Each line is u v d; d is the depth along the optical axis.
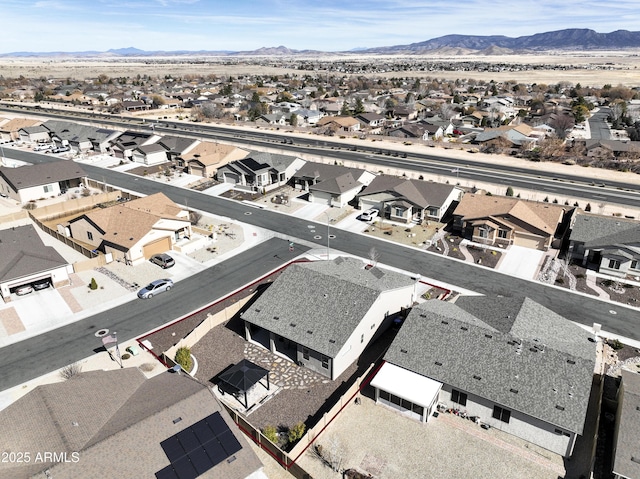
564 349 31.41
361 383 34.00
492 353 31.73
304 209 72.25
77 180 83.12
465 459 28.19
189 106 185.88
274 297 39.31
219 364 37.09
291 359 37.66
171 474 21.89
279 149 110.38
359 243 60.44
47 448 21.86
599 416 29.73
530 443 29.31
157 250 56.53
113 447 22.17
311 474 27.06
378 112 167.50
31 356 37.94
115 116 157.12
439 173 90.38
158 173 90.94
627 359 37.66
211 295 47.62
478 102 182.50
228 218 68.50
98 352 38.44
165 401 25.44
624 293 48.22
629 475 24.12
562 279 50.84
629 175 88.25
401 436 29.89
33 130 115.25
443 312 36.16
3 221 66.19
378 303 38.03
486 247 58.91
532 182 84.56
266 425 30.86
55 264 48.12
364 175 77.88
